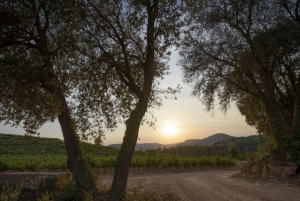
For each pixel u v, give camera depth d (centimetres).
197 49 2008
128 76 1155
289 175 1648
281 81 2127
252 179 1777
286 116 2105
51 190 1162
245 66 1836
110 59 1177
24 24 970
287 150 1758
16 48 1105
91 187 998
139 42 1209
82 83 1235
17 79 967
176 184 1650
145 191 1220
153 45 1114
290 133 1856
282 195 1171
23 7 964
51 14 1073
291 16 1814
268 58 1852
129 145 1027
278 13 1812
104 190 1150
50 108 939
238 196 1181
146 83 1113
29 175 1216
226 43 1864
